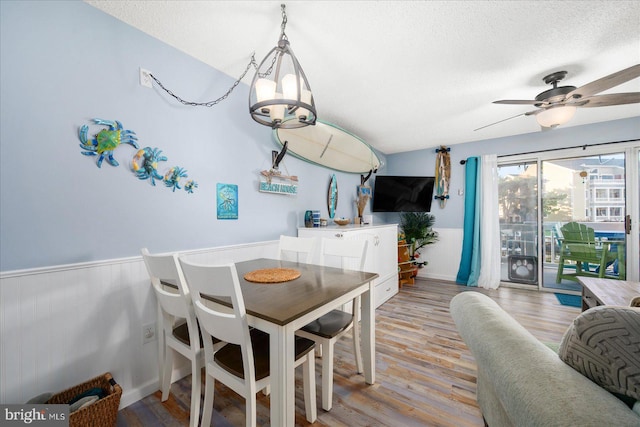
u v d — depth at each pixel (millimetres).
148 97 1681
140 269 1625
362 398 1572
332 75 2172
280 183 2615
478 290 3783
